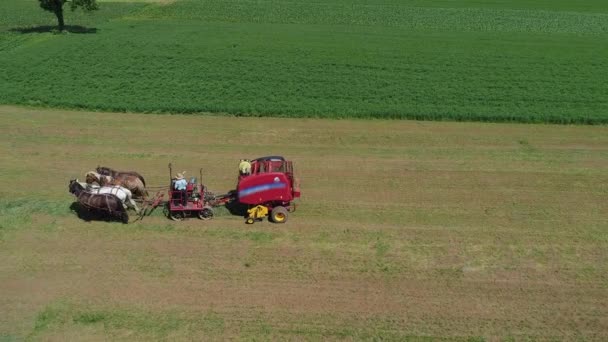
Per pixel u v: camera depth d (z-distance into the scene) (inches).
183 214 769.6
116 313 591.8
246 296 618.2
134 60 1552.7
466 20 2342.5
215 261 680.4
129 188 800.9
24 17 2240.4
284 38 1863.9
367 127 1149.1
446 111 1208.8
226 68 1498.5
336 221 776.3
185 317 585.6
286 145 1047.6
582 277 659.4
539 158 1005.8
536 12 2566.4
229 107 1213.1
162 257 687.7
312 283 641.6
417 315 592.1
